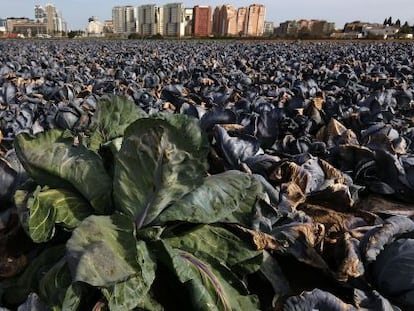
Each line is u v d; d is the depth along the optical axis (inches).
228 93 388.2
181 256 119.9
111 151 138.6
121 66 792.9
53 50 1362.0
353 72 663.1
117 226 108.9
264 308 136.3
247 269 128.0
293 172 189.5
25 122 266.2
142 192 111.3
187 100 359.9
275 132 243.6
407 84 524.7
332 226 171.9
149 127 105.3
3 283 127.7
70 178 124.0
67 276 104.7
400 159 211.9
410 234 137.3
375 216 175.6
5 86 375.6
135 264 101.2
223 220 131.4
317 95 420.8
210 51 1375.5
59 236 130.7
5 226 139.8
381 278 129.0
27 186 133.9
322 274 145.3
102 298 106.2
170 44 2082.9
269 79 582.9
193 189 121.6
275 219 146.6
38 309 104.8
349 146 218.5
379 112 291.7
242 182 130.4
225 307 110.6
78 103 325.7
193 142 111.6
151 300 114.7
